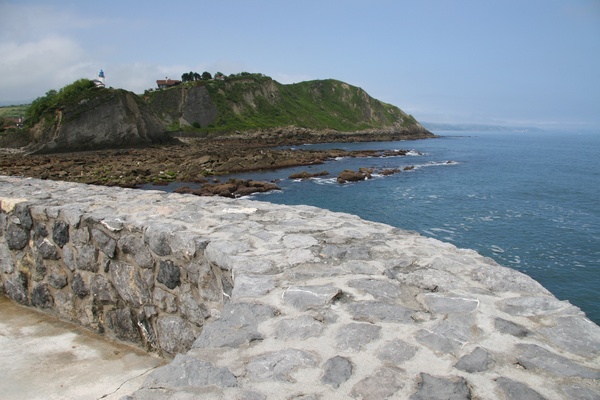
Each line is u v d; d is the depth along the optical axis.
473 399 2.31
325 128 94.69
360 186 29.00
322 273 3.88
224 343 2.84
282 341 2.86
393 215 20.89
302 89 114.19
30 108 55.38
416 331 2.97
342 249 4.46
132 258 4.89
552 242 16.23
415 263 4.17
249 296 3.44
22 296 5.98
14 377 4.24
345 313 3.22
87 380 4.22
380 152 54.38
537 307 3.30
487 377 2.48
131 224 4.86
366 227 5.38
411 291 3.60
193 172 32.88
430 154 56.81
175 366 2.58
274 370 2.56
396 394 2.34
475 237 16.97
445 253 4.46
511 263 14.12
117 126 52.31
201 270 4.34
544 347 2.78
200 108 81.69
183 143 61.97
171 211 5.82
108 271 5.12
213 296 4.26
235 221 5.42
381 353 2.73
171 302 4.59
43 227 5.67
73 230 5.38
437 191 27.38
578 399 2.29
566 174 36.72
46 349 4.84
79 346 4.93
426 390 2.37
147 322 4.84
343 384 2.44
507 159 51.75
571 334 2.92
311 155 46.03
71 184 8.40
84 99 50.44
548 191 27.55
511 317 3.16
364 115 114.12
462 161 47.38
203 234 4.71
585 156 58.81
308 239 4.78
